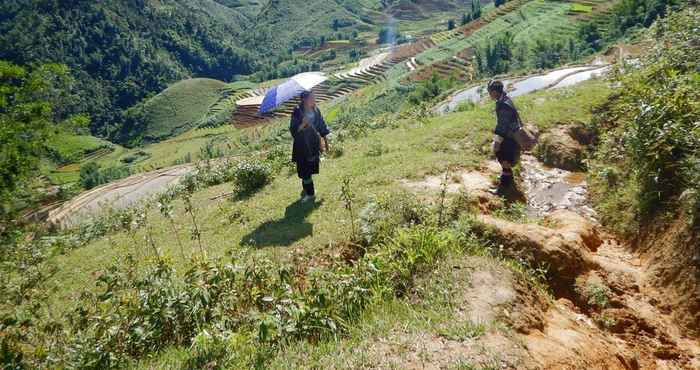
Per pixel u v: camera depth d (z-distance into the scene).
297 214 9.08
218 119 146.25
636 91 10.08
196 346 4.66
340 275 5.37
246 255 6.61
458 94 45.97
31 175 20.83
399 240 6.20
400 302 5.07
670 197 7.00
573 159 10.41
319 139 9.29
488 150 10.97
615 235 7.70
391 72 130.75
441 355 3.86
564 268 6.21
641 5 82.50
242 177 12.04
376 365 3.83
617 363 4.75
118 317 5.25
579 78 39.03
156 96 174.12
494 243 6.63
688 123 7.61
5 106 19.62
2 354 5.00
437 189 8.78
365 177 10.00
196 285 5.36
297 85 8.95
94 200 40.97
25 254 11.55
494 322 4.34
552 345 4.36
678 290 5.85
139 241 11.00
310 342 4.69
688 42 11.42
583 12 113.94
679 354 5.21
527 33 111.25
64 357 4.98
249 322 5.09
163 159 117.81
